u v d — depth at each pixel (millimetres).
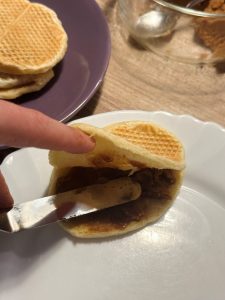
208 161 224
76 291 198
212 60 276
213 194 220
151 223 214
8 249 204
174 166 203
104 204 212
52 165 217
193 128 232
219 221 214
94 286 200
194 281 201
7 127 152
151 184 219
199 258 206
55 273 202
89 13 271
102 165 216
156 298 198
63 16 276
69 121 245
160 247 208
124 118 237
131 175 219
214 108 259
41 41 258
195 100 262
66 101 244
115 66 275
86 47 263
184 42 279
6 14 268
